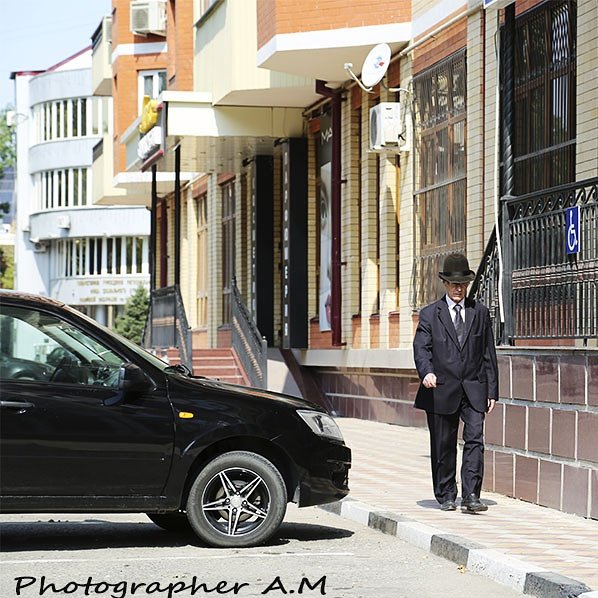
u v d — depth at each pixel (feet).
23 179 393.91
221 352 152.66
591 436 59.72
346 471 57.98
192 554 53.72
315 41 113.70
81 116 368.89
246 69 132.46
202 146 150.71
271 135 143.23
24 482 52.80
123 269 356.38
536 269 65.92
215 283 186.60
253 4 132.05
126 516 67.92
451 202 104.12
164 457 54.08
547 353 64.08
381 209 119.03
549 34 83.66
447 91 104.78
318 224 143.23
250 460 55.26
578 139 78.59
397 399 122.11
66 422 53.26
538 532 55.98
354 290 128.98
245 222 171.94
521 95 87.45
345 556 53.36
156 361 57.16
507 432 68.54
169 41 193.67
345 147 130.31
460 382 62.95
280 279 158.30
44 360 54.13
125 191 215.92
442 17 104.88
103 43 226.58
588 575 45.93
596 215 59.93
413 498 68.80
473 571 49.83
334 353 132.87
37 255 390.83
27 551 54.60
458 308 63.67
